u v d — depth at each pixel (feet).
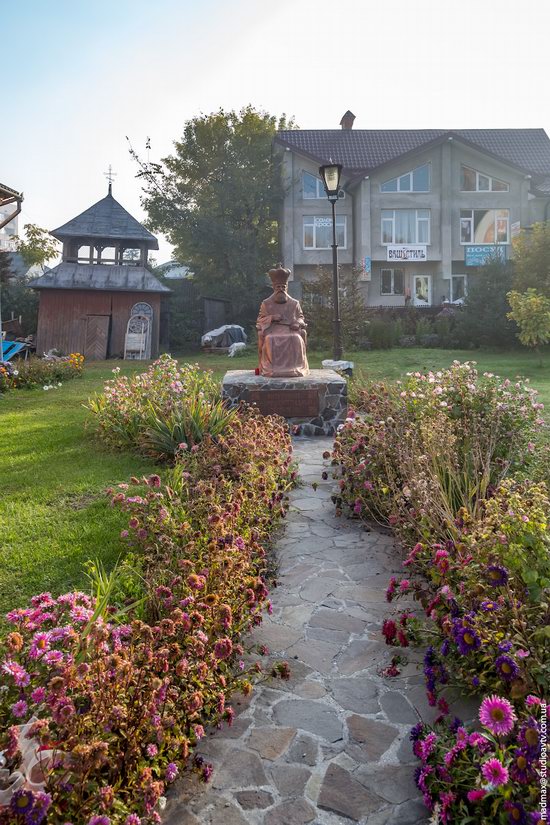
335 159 99.96
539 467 17.95
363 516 18.02
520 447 19.79
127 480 21.07
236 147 102.78
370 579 14.11
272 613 12.54
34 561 14.01
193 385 31.63
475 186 97.09
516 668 7.70
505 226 97.55
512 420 20.36
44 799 5.65
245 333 92.22
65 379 52.06
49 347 78.07
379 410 24.27
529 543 9.47
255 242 102.94
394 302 99.81
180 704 7.90
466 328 72.69
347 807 7.51
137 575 12.28
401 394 24.34
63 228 81.41
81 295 79.05
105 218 83.56
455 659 9.27
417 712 9.31
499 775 6.16
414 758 8.34
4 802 6.02
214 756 8.39
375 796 7.68
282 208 101.86
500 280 72.59
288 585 13.87
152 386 29.94
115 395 29.66
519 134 107.14
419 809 7.46
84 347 78.48
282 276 33.35
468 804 6.79
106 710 6.84
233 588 10.62
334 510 18.94
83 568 13.56
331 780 7.95
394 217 96.22
